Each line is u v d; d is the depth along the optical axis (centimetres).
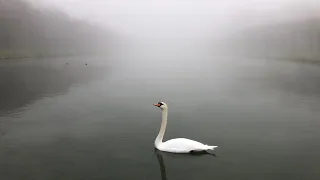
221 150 1214
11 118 1730
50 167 1065
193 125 1590
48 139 1362
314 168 1049
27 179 979
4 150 1230
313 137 1384
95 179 975
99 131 1479
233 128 1534
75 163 1095
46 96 2409
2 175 1005
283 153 1185
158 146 1201
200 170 1023
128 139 1354
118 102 2191
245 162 1096
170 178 967
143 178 972
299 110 1920
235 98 2347
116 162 1098
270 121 1664
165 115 1198
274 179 968
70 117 1753
